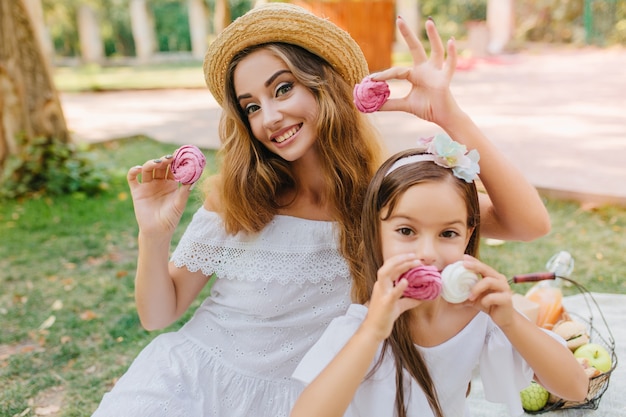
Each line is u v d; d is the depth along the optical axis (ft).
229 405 6.03
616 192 15.46
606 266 12.12
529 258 12.66
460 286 4.32
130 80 50.67
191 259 6.25
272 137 5.83
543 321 8.42
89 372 9.78
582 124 24.31
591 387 7.47
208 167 19.92
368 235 5.07
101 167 20.44
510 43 54.54
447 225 4.66
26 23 19.49
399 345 4.95
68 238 15.61
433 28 5.27
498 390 5.24
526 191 5.41
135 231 15.90
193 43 68.74
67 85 49.11
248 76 5.78
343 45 6.08
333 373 4.39
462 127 5.26
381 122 26.27
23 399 9.12
